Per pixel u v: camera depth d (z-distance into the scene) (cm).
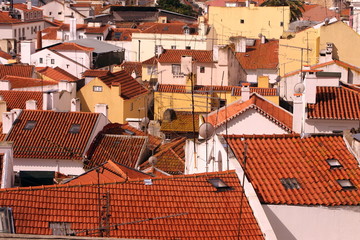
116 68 12975
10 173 5462
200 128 5447
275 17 17188
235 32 17250
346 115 6456
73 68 14388
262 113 6825
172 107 10900
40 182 6769
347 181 4612
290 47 12019
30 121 8219
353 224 4456
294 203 4441
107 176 4966
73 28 18025
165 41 16962
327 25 10075
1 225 3900
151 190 4272
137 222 4047
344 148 4838
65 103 10269
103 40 17600
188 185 4353
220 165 4853
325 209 4450
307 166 4684
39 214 4019
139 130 8812
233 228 4119
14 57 14862
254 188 4497
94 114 8375
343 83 7175
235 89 10531
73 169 7844
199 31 16950
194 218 4141
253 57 13538
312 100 6519
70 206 4091
